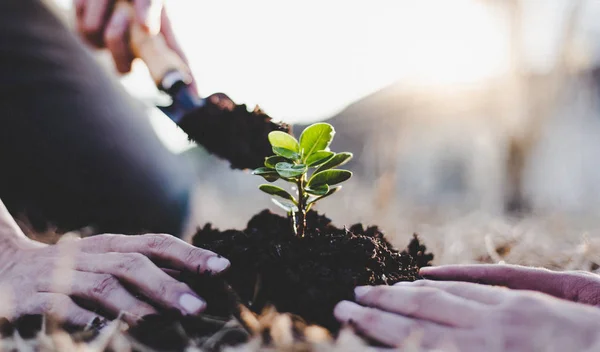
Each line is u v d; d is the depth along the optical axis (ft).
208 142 1.73
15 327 1.36
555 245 2.63
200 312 1.33
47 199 2.57
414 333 1.20
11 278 1.46
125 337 1.26
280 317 1.28
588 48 6.32
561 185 7.92
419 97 12.74
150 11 1.81
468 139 11.82
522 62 6.01
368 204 4.45
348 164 12.05
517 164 5.87
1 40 2.48
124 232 2.66
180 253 1.43
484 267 1.54
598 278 1.44
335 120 13.82
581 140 8.13
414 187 12.22
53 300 1.37
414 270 1.61
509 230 3.01
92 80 2.79
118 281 1.40
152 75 1.79
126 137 2.77
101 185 2.62
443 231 3.23
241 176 9.78
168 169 2.94
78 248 1.54
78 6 2.00
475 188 10.61
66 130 2.59
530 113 5.85
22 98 2.51
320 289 1.37
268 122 1.77
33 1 2.68
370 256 1.49
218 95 1.76
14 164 2.51
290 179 1.51
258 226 1.71
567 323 1.14
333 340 1.28
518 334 1.14
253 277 1.43
